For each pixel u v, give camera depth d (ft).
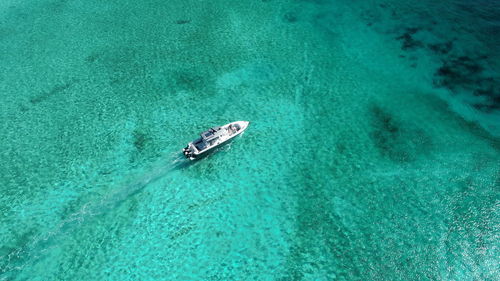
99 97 136.15
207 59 151.74
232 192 101.91
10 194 104.78
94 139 119.75
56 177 108.68
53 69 151.53
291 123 121.49
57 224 96.63
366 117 122.01
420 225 91.40
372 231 90.99
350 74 139.85
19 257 89.97
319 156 110.42
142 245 90.84
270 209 97.30
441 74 134.92
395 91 131.03
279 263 85.81
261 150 113.09
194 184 104.27
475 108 121.39
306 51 152.76
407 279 81.66
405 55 145.38
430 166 105.19
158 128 122.01
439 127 116.47
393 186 100.78
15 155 116.37
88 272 86.43
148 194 102.27
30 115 130.62
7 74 150.30
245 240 90.63
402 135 115.14
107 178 107.45
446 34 153.07
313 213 95.71
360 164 107.34
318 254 87.10
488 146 109.60
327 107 126.62
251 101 130.31
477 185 99.25
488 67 135.33
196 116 125.49
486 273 81.35
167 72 146.00
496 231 88.94
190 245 90.07
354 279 82.33
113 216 97.45
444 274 81.87
